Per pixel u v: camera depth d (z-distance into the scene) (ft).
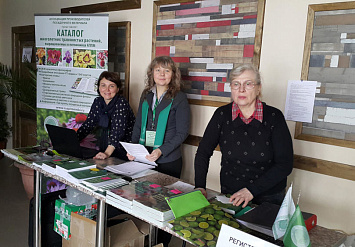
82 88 10.40
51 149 8.30
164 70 7.90
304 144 7.64
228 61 8.69
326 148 7.34
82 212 7.26
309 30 7.30
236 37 8.48
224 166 6.10
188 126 8.23
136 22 10.86
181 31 9.60
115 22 11.37
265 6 7.96
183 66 9.66
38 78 11.10
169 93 8.11
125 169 6.89
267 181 5.29
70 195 7.47
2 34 17.07
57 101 10.92
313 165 7.49
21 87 12.75
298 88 7.57
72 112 10.75
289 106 7.74
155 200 5.01
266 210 4.88
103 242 5.96
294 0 7.51
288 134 5.48
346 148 7.06
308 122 7.50
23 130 16.55
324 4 7.06
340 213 7.25
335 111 7.15
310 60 7.40
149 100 8.32
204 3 9.03
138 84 11.03
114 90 8.55
